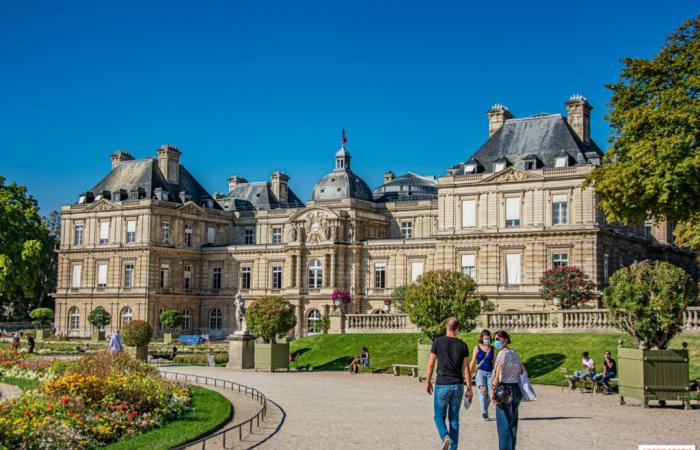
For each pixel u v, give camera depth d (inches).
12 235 4037.9
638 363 1237.7
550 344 1931.6
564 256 3078.2
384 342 2287.2
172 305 4281.5
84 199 4461.1
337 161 4291.3
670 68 1765.5
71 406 998.4
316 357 2299.5
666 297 1277.1
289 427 1042.7
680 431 993.5
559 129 3265.3
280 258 4234.7
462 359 791.7
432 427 1037.8
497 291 3176.7
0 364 1782.7
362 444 916.0
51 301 5354.3
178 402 1175.0
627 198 1727.4
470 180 3277.6
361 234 4045.3
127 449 887.7
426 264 3804.1
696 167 1567.4
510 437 784.3
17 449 828.6
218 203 4798.2
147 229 4165.8
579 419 1098.7
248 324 2255.2
